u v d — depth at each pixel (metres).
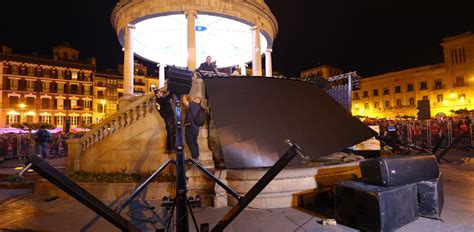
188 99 8.30
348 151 10.12
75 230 4.99
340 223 5.00
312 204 6.27
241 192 6.14
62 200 7.28
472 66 47.31
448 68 50.47
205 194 6.57
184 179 3.06
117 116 9.24
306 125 8.26
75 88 55.97
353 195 4.72
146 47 18.08
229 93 8.55
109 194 6.97
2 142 18.34
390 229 4.38
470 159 13.27
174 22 15.55
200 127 8.43
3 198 7.53
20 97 50.81
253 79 9.35
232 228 4.84
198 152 7.56
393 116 58.97
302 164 7.12
